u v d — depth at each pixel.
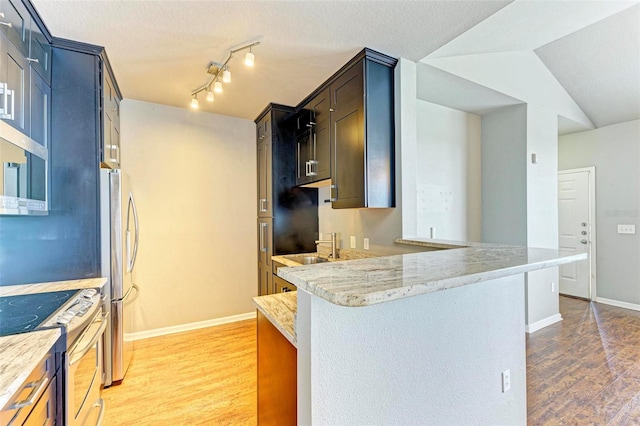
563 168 4.69
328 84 2.66
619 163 4.13
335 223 3.24
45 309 1.42
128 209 2.42
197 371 2.48
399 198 2.32
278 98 3.11
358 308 0.99
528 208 3.28
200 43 2.06
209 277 3.53
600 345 2.90
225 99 3.14
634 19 2.67
